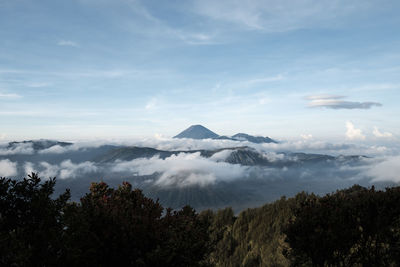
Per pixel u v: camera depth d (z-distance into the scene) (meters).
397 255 9.32
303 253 9.73
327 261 9.45
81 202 7.54
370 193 10.44
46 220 6.61
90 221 6.89
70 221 6.66
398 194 10.04
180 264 7.03
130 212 7.66
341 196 10.53
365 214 9.52
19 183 6.89
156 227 7.40
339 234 9.03
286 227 10.16
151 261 6.68
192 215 8.91
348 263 9.53
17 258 5.38
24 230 6.38
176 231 7.61
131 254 6.79
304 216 9.77
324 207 9.80
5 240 5.51
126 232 6.86
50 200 6.90
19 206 6.75
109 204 7.69
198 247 7.48
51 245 6.33
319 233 9.05
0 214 6.62
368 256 9.47
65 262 6.27
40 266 6.11
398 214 9.57
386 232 9.46
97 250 6.51
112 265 6.70
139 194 9.10
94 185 9.02
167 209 8.51
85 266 6.35
